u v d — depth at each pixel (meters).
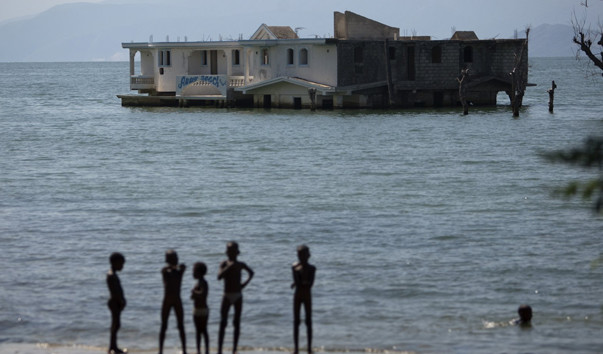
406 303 39.50
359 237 52.59
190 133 116.94
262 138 109.81
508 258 47.25
